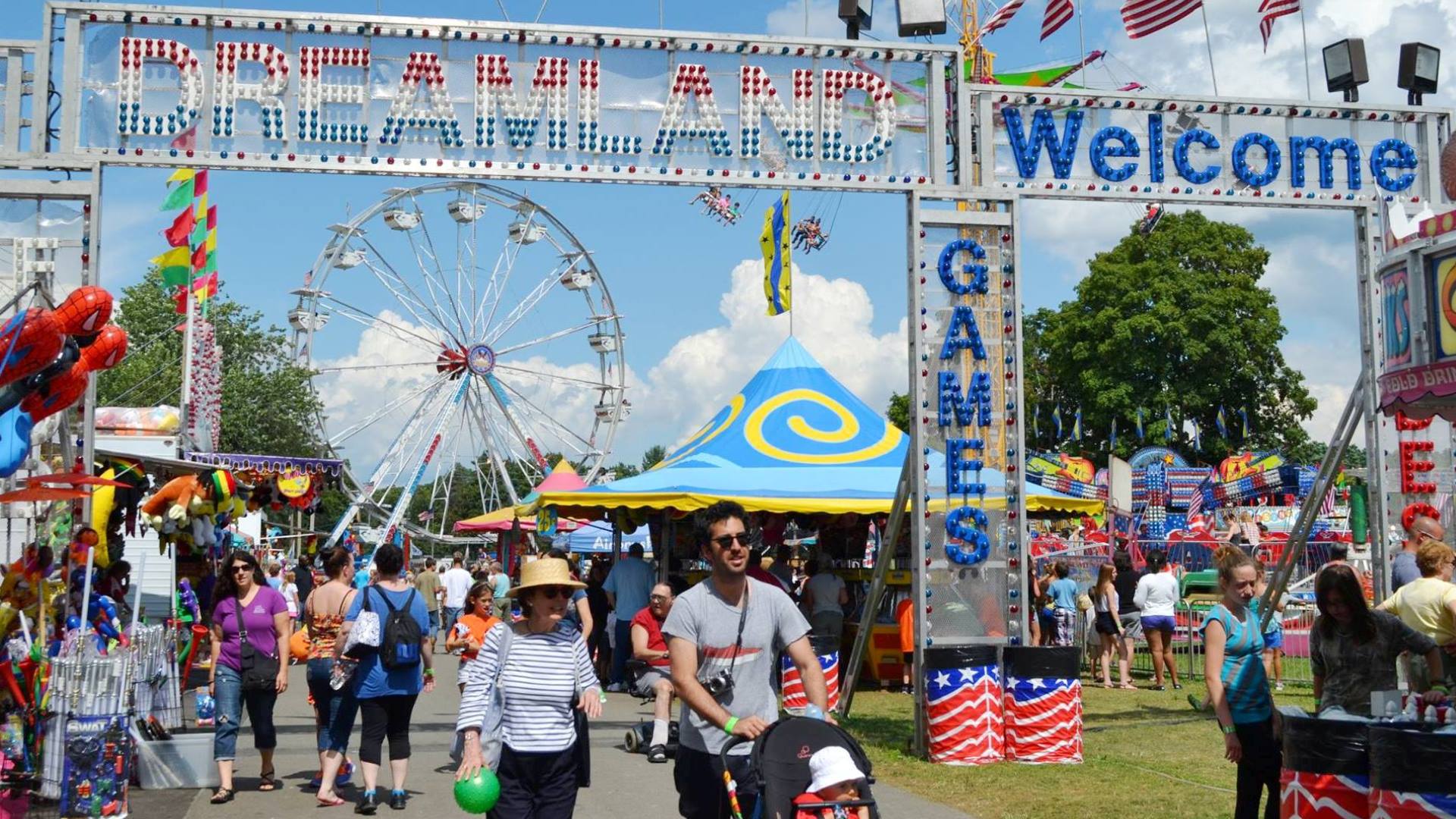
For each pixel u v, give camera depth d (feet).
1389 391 26.68
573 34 38.06
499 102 37.81
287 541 197.16
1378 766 19.58
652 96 38.55
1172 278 156.66
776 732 17.52
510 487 148.87
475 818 30.60
